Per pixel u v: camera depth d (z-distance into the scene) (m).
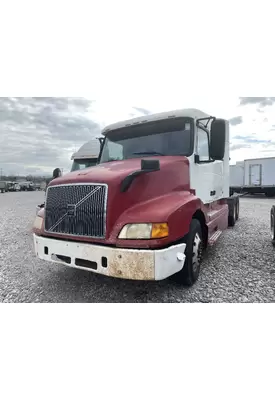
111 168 3.14
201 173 4.00
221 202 5.48
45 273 3.90
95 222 2.65
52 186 3.03
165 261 2.49
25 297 3.14
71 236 2.80
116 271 2.48
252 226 7.56
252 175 20.50
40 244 3.06
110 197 2.61
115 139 4.27
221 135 3.59
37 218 3.32
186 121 3.75
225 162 5.67
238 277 3.59
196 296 3.06
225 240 5.79
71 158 8.91
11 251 5.23
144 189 2.86
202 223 3.64
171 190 3.18
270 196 21.42
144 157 3.85
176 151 3.73
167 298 3.03
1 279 3.69
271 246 5.25
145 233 2.49
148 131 3.98
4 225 8.48
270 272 3.78
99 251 2.56
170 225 2.60
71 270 4.01
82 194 2.75
